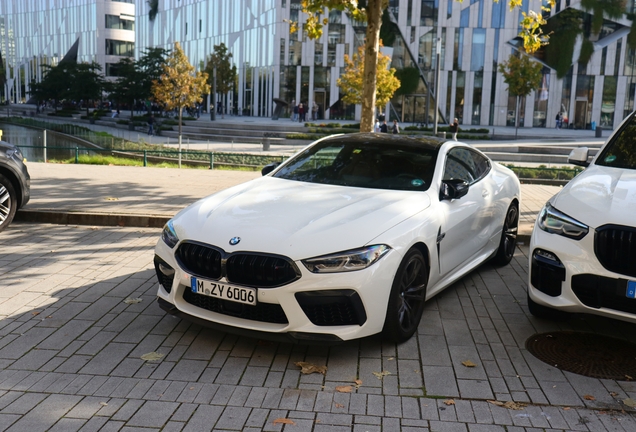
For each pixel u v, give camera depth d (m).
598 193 4.38
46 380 3.66
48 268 6.09
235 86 59.34
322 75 51.78
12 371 3.77
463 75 50.47
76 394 3.49
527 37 11.30
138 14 80.75
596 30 48.94
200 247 4.11
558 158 27.19
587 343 4.45
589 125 50.09
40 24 96.56
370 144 5.59
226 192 5.00
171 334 4.43
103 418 3.22
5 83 104.50
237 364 3.95
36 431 3.08
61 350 4.11
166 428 3.13
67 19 90.75
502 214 6.25
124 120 51.25
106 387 3.58
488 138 36.78
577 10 48.72
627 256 3.94
